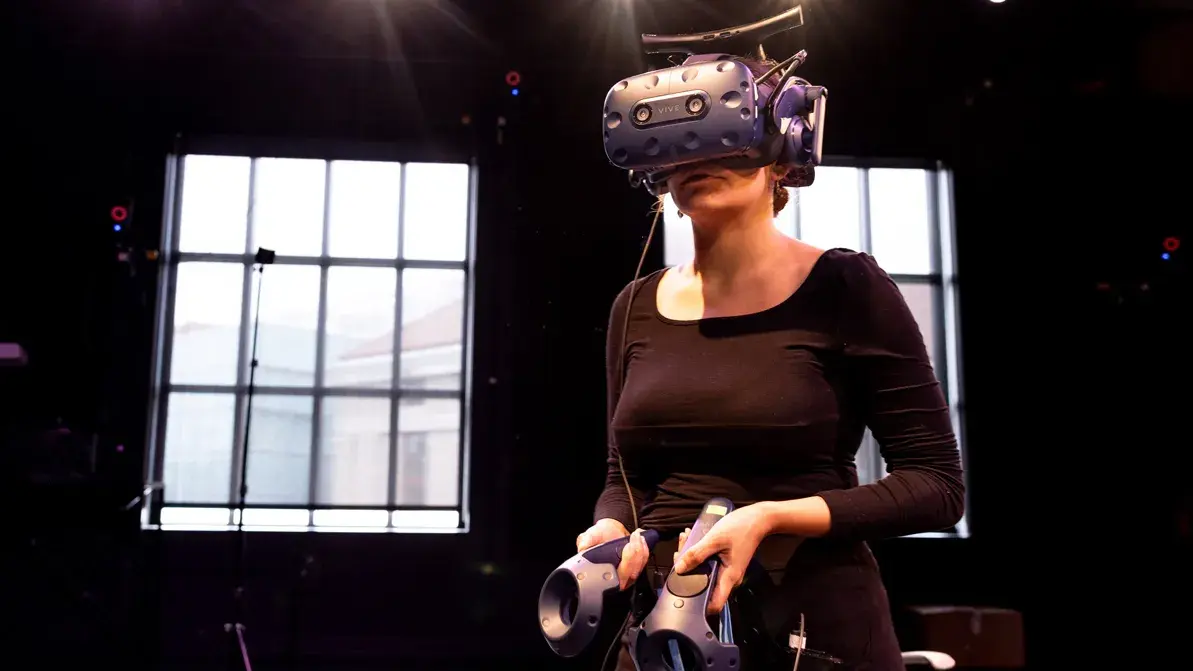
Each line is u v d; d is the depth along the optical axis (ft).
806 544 2.48
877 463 13.97
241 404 13.73
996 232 13.76
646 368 2.73
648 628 2.08
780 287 2.62
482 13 13.52
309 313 14.07
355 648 12.57
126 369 13.03
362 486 13.78
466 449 13.84
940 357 13.93
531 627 12.80
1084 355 13.55
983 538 13.15
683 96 2.38
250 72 13.73
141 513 12.71
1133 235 13.65
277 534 12.82
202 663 12.40
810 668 2.37
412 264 14.26
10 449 12.05
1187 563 12.98
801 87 2.62
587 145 13.74
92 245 13.12
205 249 13.98
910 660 5.90
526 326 13.47
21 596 11.98
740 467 2.51
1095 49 13.73
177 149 13.96
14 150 13.12
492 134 13.82
